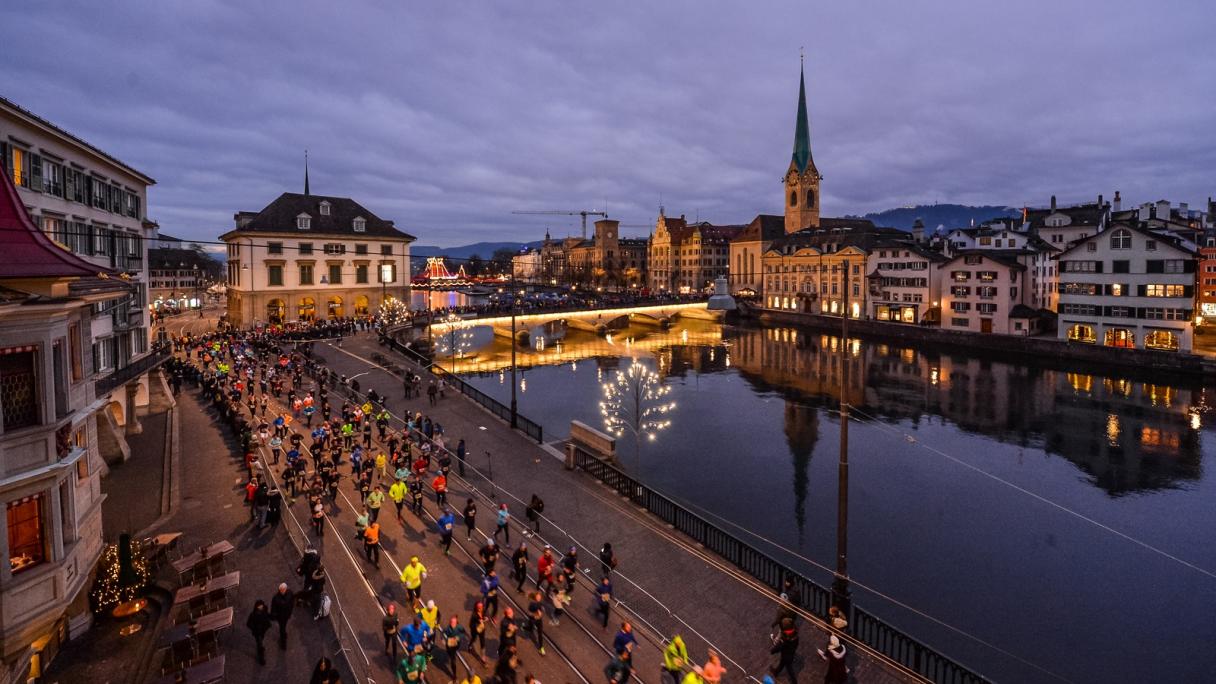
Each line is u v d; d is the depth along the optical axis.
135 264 40.34
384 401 42.38
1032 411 57.44
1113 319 76.06
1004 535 34.50
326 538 22.36
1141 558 31.94
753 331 116.94
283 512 24.45
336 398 43.06
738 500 39.09
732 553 23.91
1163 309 71.38
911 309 103.50
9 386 13.64
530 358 89.31
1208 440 48.38
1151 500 38.81
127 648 16.41
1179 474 42.53
